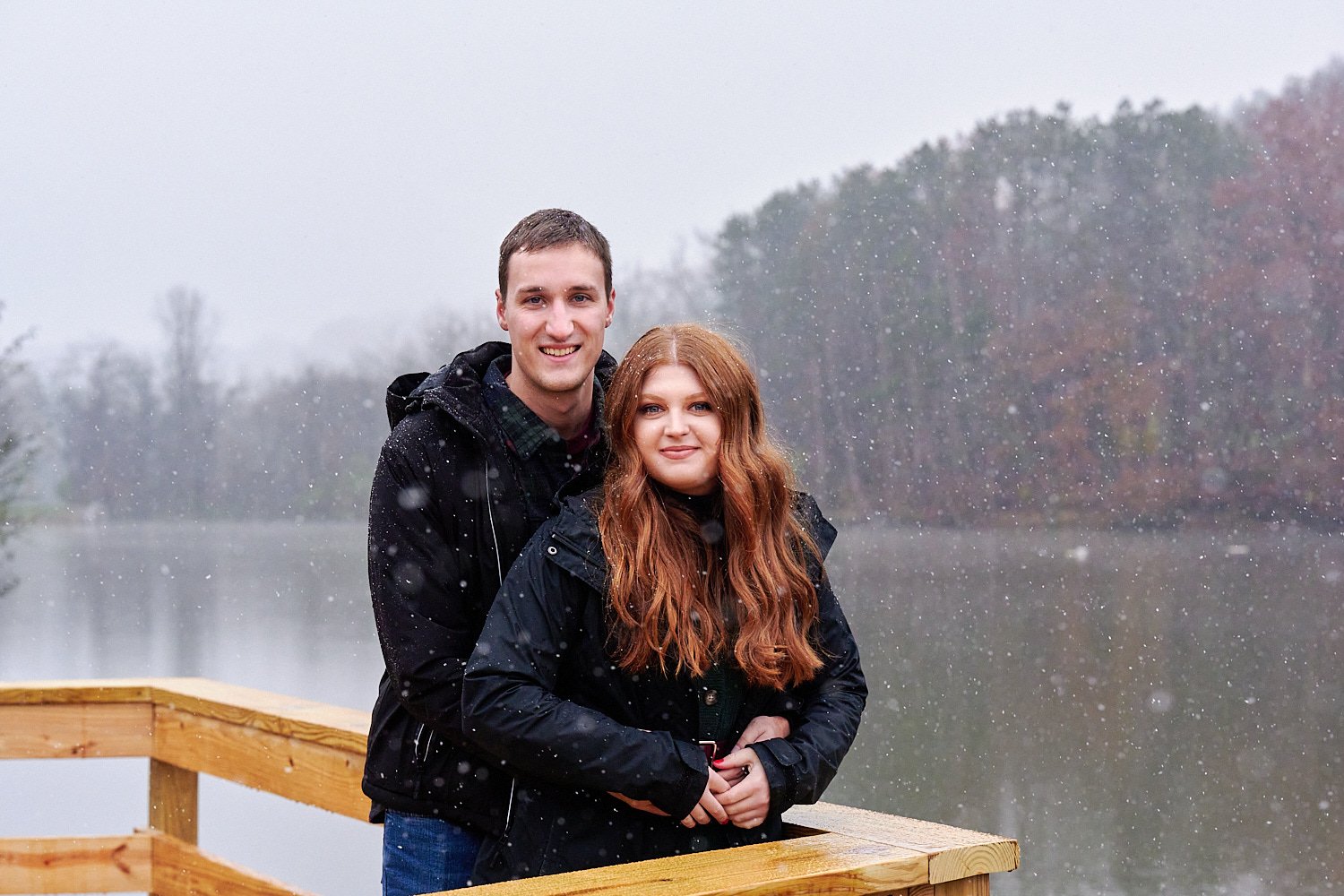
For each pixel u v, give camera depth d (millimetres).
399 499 1927
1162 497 36438
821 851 1610
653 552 1791
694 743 1838
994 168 44094
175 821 2967
